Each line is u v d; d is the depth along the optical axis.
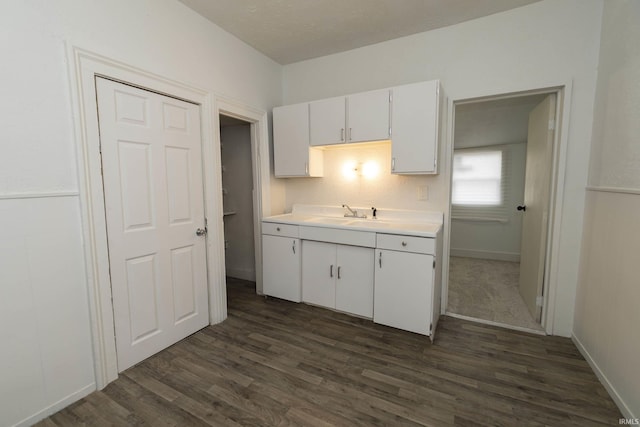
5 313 1.37
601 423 1.44
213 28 2.36
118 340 1.81
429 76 2.54
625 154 1.58
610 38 1.82
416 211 2.68
